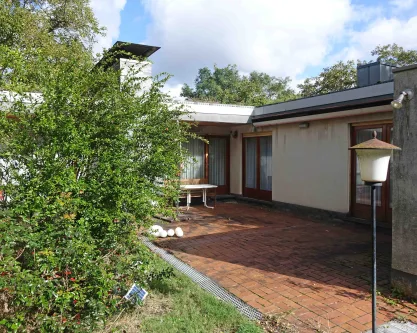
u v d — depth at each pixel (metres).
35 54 4.11
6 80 3.52
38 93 3.73
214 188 10.57
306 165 9.00
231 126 11.93
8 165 3.29
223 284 4.38
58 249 2.72
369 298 3.93
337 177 8.13
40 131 3.26
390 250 5.82
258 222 8.30
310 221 8.39
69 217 2.86
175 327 3.16
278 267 5.01
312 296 4.00
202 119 9.77
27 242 2.68
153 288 4.01
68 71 3.76
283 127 9.76
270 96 37.03
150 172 3.81
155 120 4.12
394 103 3.75
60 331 2.65
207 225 7.95
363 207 7.66
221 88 36.78
